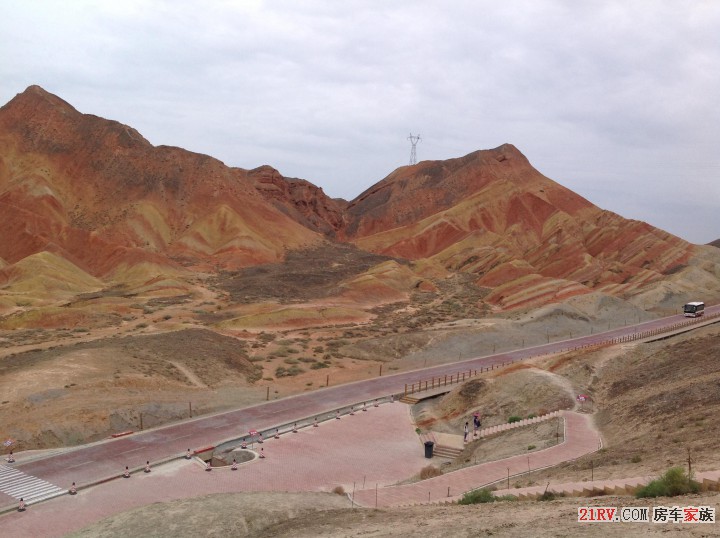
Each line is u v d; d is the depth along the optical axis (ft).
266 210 618.44
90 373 176.04
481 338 265.54
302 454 132.57
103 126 611.47
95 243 483.92
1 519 98.07
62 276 393.70
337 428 152.76
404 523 67.36
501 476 101.35
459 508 73.82
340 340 270.67
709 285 409.90
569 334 287.07
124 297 361.10
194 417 160.04
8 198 501.15
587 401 147.02
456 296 405.80
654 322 316.19
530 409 147.02
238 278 449.89
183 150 628.28
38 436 135.95
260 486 112.98
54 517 98.84
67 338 253.85
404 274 448.24
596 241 519.19
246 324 290.56
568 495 73.20
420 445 141.08
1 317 298.56
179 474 118.93
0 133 574.56
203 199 587.27
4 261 437.17
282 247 568.00
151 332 264.72
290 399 180.96
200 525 77.51
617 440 111.45
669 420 107.76
